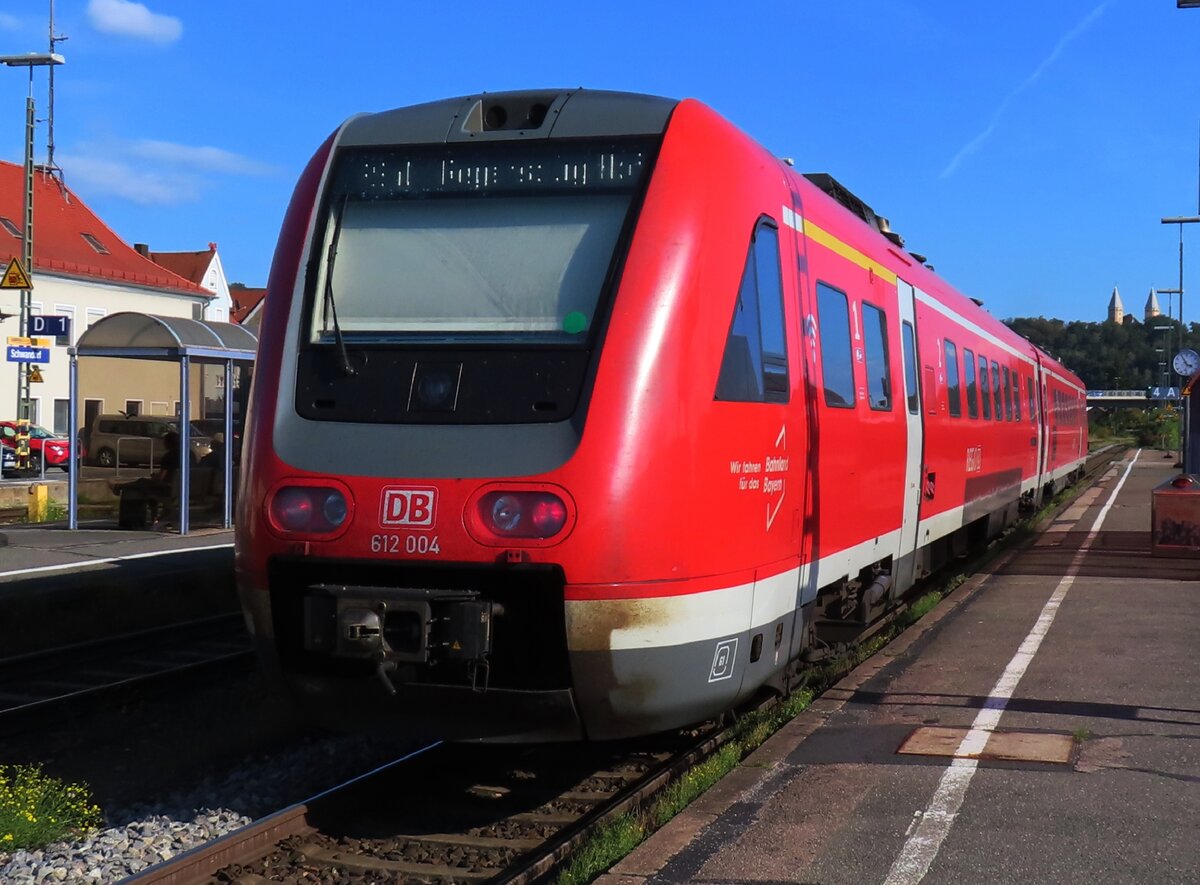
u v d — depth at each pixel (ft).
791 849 16.67
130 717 29.78
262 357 20.47
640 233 19.33
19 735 27.91
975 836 17.01
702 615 19.07
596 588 17.79
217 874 18.33
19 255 152.87
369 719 19.53
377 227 20.84
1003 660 28.91
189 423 52.95
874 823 17.61
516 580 17.98
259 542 19.26
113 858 19.67
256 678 33.65
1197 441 85.76
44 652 34.06
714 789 19.52
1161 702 24.44
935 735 22.36
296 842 19.60
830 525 25.52
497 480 18.03
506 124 21.36
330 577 18.98
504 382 18.89
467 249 20.21
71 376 54.75
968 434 42.57
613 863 17.03
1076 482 111.34
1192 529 48.32
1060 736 22.04
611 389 18.34
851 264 28.22
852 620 29.48
